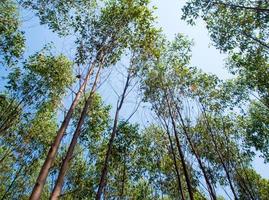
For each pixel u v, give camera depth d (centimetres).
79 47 1538
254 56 1720
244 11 1599
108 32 1580
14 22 1523
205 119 1914
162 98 1730
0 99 1825
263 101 1866
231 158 1942
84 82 1296
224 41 1703
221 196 2061
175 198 1884
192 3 1530
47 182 2098
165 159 1877
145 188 1948
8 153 1903
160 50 1731
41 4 1539
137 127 1803
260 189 2097
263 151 1908
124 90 1445
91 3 1586
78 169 1933
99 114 1780
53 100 1795
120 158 1823
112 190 1897
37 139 1989
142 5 1617
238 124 2000
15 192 2053
